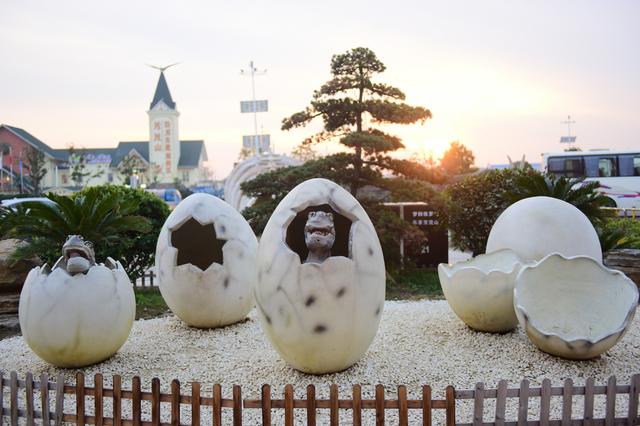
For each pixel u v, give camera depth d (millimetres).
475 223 13266
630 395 4305
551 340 5820
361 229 5422
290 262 5199
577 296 6551
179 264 7965
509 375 5793
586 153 20875
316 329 5168
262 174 12008
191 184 65562
